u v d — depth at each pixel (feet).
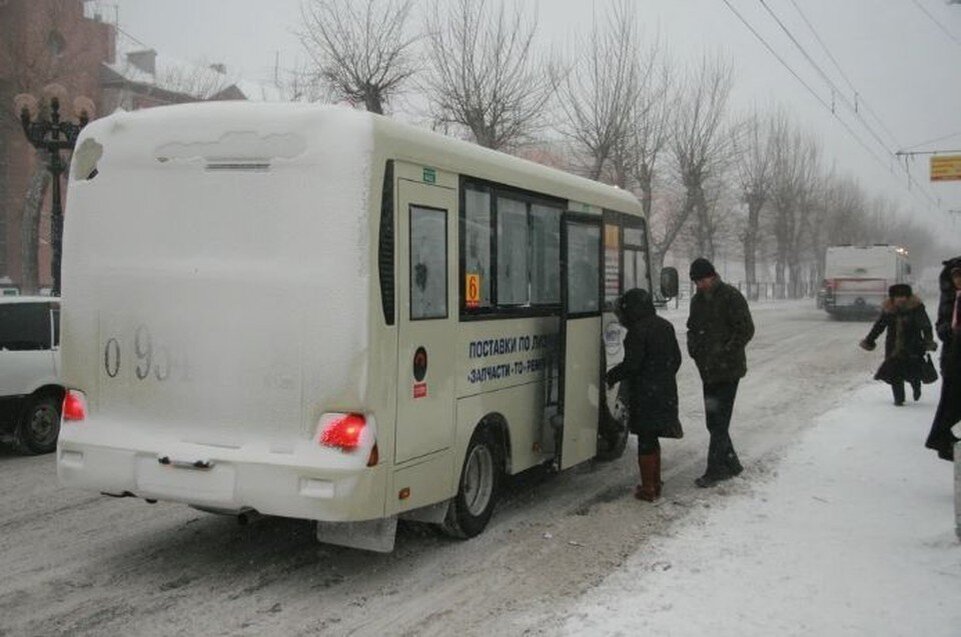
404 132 16.39
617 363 26.68
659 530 20.35
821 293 148.66
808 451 29.25
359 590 16.55
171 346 16.24
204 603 15.88
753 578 16.70
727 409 24.86
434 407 17.25
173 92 121.19
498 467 20.70
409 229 16.40
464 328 18.35
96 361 16.97
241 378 15.69
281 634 14.55
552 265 22.76
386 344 15.64
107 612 15.43
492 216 19.60
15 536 19.83
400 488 16.21
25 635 14.44
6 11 88.79
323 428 15.17
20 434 29.04
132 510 22.00
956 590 15.90
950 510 21.44
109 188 16.92
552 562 18.11
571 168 87.66
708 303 24.72
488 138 69.82
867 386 47.06
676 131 102.68
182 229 16.22
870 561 17.61
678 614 14.96
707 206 134.00
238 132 15.84
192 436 16.08
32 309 29.58
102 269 16.89
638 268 28.96
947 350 24.64
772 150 170.09
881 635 14.05
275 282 15.46
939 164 84.23
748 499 22.91
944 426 22.95
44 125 48.21
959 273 23.13
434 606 15.74
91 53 108.27
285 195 15.51
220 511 16.83
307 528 20.45
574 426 23.09
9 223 116.57
